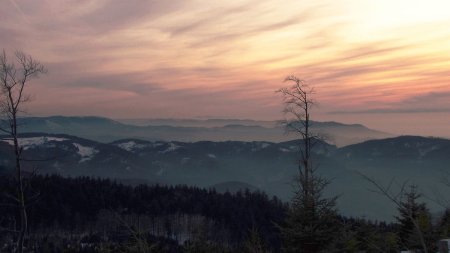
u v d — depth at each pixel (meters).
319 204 16.67
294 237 16.42
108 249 20.30
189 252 20.95
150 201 108.00
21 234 21.39
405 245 20.00
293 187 17.39
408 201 17.45
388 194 8.73
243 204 99.19
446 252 9.73
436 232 18.22
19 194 21.31
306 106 30.50
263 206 96.50
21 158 21.16
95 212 102.81
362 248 22.31
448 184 11.49
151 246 17.92
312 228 16.14
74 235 93.56
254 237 19.78
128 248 17.77
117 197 109.38
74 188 111.38
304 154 25.80
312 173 17.80
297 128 29.72
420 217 18.42
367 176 9.41
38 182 106.62
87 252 68.88
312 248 16.38
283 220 17.69
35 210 97.06
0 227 23.44
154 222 97.19
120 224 18.81
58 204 102.31
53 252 79.94
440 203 10.88
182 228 92.38
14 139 20.84
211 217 95.38
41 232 94.75
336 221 17.28
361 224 25.48
